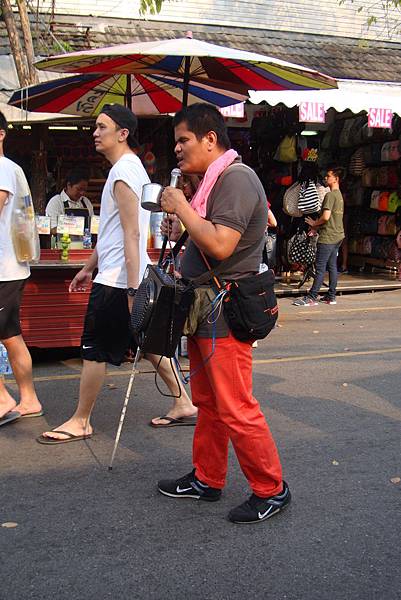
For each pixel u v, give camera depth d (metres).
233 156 3.27
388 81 11.04
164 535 3.41
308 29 12.59
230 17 12.09
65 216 6.70
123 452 4.45
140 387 5.87
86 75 6.96
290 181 11.55
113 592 2.94
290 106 9.41
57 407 5.34
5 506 3.71
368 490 3.93
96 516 3.60
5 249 4.68
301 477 4.09
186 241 4.03
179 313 3.37
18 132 9.80
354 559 3.21
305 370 6.54
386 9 12.84
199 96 7.73
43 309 6.47
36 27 9.77
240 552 3.26
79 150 10.45
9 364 5.44
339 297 11.07
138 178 4.28
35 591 2.94
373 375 6.37
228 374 3.35
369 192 12.95
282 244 11.84
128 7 11.45
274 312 3.39
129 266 4.21
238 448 3.45
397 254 12.34
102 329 4.41
